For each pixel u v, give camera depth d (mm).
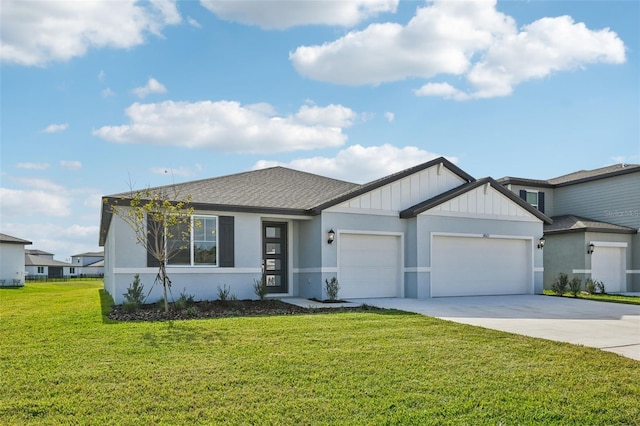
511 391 5484
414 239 16266
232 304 13219
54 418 4609
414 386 5613
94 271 82750
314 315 11125
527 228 18609
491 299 15992
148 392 5336
